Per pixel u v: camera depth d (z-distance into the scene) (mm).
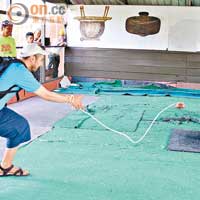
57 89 8711
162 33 8961
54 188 2926
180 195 2842
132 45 9117
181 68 8977
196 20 8781
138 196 2801
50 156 3727
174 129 4965
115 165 3504
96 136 4562
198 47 8859
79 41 9328
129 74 9211
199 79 8930
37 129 4875
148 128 4793
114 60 9242
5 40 4684
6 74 2781
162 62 9039
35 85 2900
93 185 3002
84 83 9211
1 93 2797
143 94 8273
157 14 8914
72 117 5613
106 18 9125
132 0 9047
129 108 6504
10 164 3148
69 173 3264
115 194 2830
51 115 5820
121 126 5094
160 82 9070
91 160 3637
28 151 3861
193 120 5555
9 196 2754
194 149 4035
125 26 9086
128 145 4191
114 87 9031
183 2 8836
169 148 4066
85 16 9203
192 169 3438
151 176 3236
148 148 4086
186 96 8156
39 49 3070
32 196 2768
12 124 2979
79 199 2727
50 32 8461
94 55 9312
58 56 8969
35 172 3266
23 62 2904
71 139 4391
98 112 6078
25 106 6566
